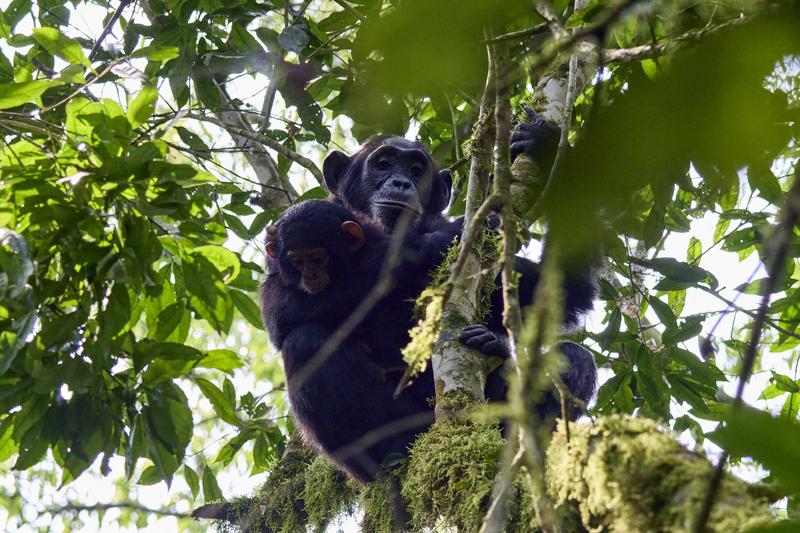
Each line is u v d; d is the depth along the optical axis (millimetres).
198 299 7094
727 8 2129
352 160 10375
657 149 1648
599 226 1725
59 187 6395
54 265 6570
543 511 3502
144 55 6875
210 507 10281
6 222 6430
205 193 9992
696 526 2162
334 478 9188
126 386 7105
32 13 10375
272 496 10047
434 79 1617
